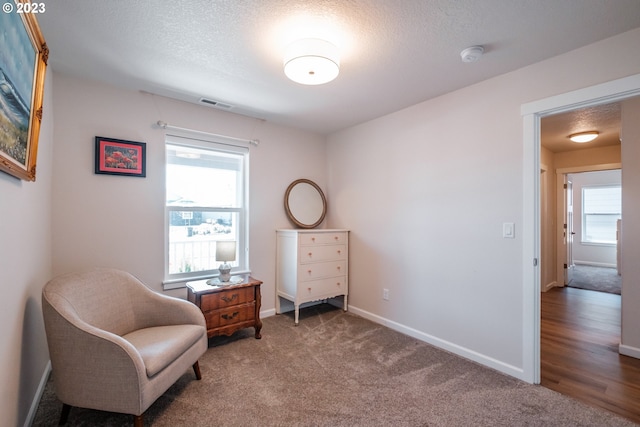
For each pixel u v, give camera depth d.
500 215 2.33
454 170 2.65
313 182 3.96
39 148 1.88
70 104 2.41
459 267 2.60
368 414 1.78
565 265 5.12
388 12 1.64
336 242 3.58
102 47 2.00
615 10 1.61
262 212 3.52
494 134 2.38
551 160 5.03
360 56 2.09
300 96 2.80
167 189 2.95
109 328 1.96
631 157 2.58
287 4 1.58
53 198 2.34
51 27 1.78
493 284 2.37
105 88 2.56
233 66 2.25
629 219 2.57
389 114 3.26
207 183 3.20
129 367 1.51
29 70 1.35
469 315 2.52
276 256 3.62
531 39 1.88
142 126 2.74
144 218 2.74
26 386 1.63
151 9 1.63
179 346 1.83
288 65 1.91
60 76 2.38
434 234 2.80
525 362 2.17
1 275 1.23
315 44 1.81
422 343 2.81
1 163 1.09
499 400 1.92
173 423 1.70
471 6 1.59
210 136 3.13
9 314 1.34
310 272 3.38
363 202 3.56
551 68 2.09
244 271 3.38
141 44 1.97
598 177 7.35
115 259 2.60
